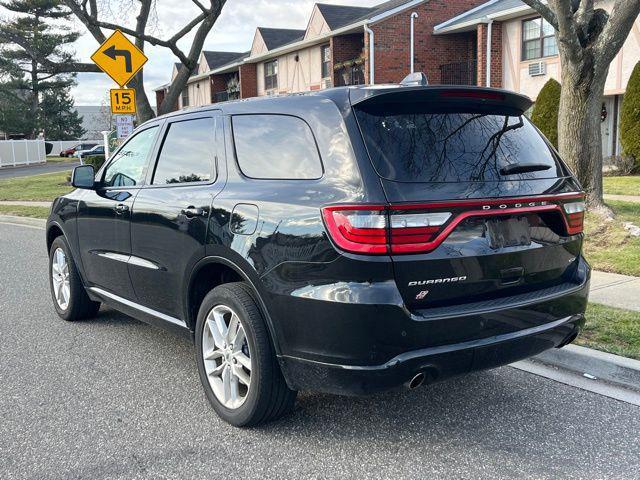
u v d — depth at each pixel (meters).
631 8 7.81
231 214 3.61
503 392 4.15
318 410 3.93
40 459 3.37
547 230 3.52
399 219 2.98
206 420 3.83
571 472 3.15
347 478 3.13
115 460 3.35
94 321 6.07
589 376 4.37
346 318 2.98
